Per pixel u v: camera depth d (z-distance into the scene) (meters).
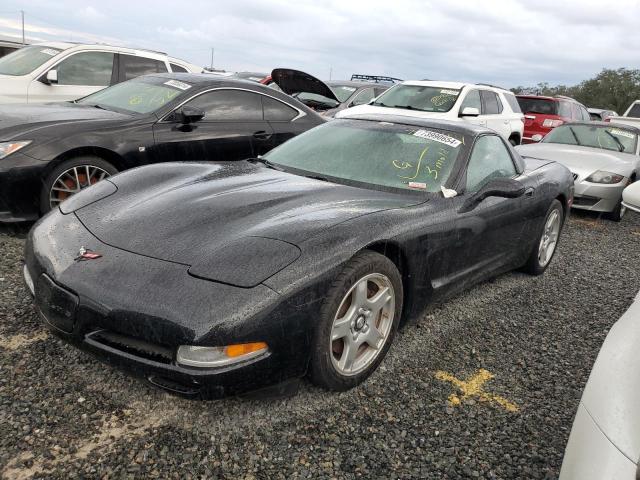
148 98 5.40
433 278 3.17
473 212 3.39
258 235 2.44
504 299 4.22
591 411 1.47
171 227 2.54
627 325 1.68
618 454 1.34
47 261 2.49
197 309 2.12
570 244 6.33
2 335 2.89
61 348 2.83
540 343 3.53
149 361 2.18
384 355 2.88
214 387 2.15
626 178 7.58
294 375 2.39
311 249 2.40
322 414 2.52
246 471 2.12
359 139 3.74
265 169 3.53
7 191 4.24
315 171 3.51
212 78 5.69
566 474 1.45
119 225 2.60
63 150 4.42
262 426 2.40
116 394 2.52
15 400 2.39
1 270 3.71
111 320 2.20
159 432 2.30
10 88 6.71
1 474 1.98
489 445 2.44
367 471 2.19
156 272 2.27
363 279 2.60
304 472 2.15
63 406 2.39
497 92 10.79
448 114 9.15
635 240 6.94
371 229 2.67
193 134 5.25
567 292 4.55
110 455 2.14
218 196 2.87
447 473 2.23
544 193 4.39
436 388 2.85
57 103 5.63
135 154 4.86
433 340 3.39
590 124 9.05
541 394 2.91
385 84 12.27
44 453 2.11
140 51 8.03
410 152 3.56
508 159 4.22
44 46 7.63
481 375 3.04
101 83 7.52
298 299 2.28
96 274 2.32
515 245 4.15
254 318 2.16
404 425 2.51
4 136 4.36
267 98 5.94
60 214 2.86
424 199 3.20
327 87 9.80
